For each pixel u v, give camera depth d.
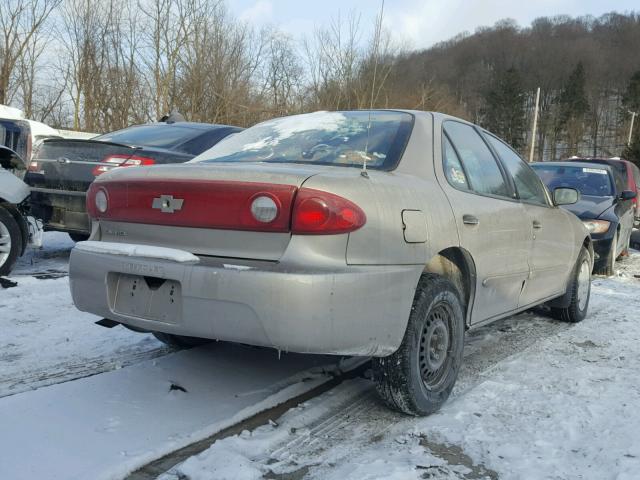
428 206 2.91
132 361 3.66
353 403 3.10
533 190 4.41
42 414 2.82
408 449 2.61
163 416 2.86
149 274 2.63
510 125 70.25
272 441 2.65
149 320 2.67
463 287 3.32
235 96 20.75
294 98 21.33
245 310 2.42
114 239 2.94
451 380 3.12
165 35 20.92
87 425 2.73
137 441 2.60
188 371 3.45
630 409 3.07
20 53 22.22
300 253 2.43
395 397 2.83
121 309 2.78
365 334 2.54
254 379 3.36
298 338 2.39
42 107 23.06
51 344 3.94
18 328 4.24
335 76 20.34
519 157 4.42
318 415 2.94
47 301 4.98
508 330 4.76
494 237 3.45
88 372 3.46
